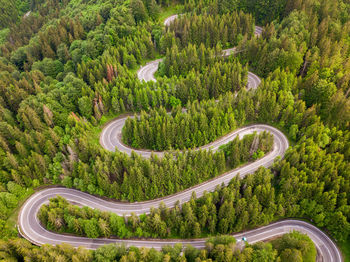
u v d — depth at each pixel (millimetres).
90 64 141250
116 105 125938
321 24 138250
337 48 127188
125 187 96062
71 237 89312
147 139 113438
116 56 146750
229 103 114875
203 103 116812
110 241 88125
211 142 114250
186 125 107625
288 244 75688
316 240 84250
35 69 156125
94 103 125562
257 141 102625
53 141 106500
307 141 97250
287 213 87562
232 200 84750
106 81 132125
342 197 82750
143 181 95062
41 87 142250
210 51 140375
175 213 85438
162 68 145500
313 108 105938
